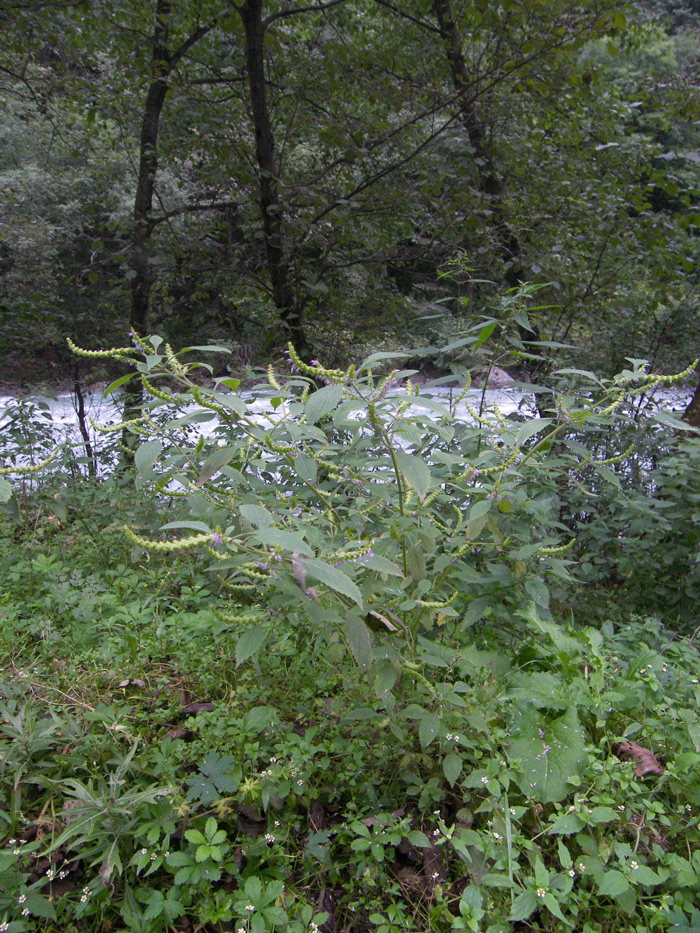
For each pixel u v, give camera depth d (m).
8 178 11.37
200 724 2.31
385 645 2.11
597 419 2.26
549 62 6.59
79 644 2.98
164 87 7.31
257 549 1.74
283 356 6.53
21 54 7.96
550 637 2.53
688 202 6.92
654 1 7.36
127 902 1.79
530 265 6.27
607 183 7.05
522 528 2.58
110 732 2.29
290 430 1.89
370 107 7.61
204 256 7.93
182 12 7.64
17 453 4.54
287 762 2.13
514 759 2.06
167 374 1.91
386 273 8.23
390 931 1.73
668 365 6.61
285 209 7.02
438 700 2.07
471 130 7.43
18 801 2.00
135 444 4.36
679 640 3.55
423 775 2.23
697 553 3.73
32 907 1.72
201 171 7.55
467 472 2.40
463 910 1.67
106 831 1.87
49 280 8.16
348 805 2.05
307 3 7.97
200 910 1.78
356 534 2.16
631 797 2.05
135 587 3.53
